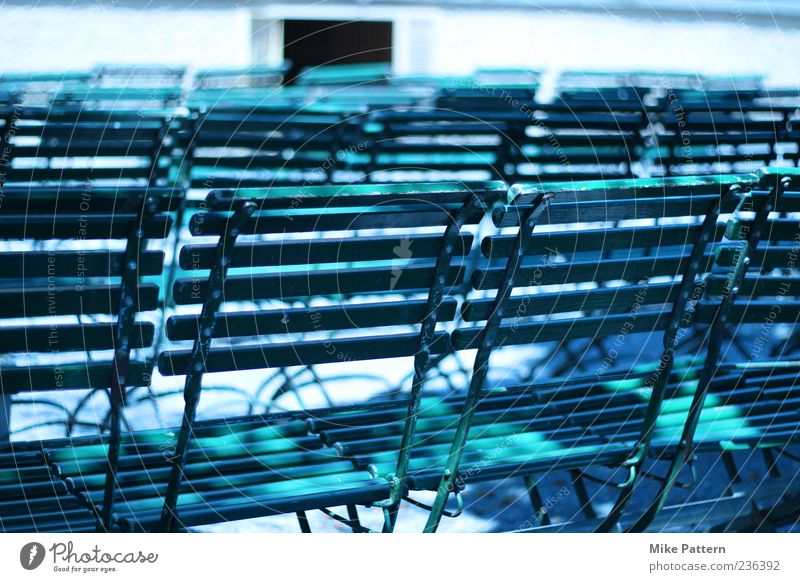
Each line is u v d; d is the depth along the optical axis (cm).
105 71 405
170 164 365
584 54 761
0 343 180
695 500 309
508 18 751
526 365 396
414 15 733
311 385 377
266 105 379
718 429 244
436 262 195
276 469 214
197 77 418
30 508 198
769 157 449
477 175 409
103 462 216
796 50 773
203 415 343
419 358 204
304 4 709
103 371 188
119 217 171
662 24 747
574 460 221
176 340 189
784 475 313
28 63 638
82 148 355
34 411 343
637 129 425
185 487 204
